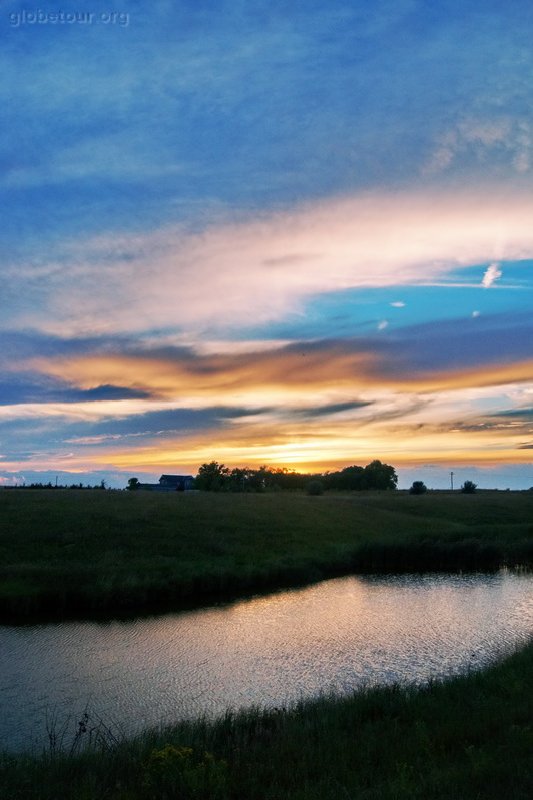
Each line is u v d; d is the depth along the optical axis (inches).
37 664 741.3
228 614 1035.3
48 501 1827.0
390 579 1451.8
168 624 959.0
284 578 1387.8
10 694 631.2
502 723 358.0
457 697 445.1
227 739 389.7
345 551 1713.8
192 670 717.9
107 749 381.1
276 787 281.3
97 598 1062.4
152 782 290.0
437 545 1738.4
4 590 1037.8
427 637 869.8
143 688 652.1
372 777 292.5
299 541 1781.5
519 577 1485.0
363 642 844.0
